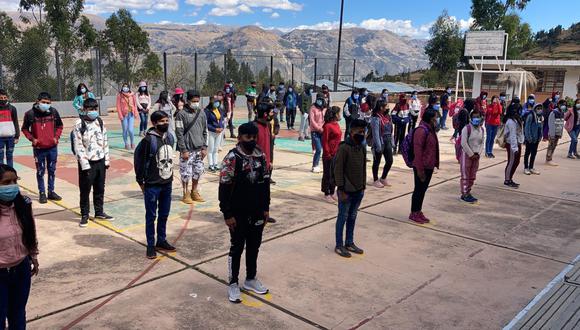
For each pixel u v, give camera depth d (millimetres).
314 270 5449
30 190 8578
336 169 5703
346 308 4590
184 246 6047
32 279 4988
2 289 3350
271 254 5887
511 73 32125
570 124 13719
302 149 14133
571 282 4871
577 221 7641
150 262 5523
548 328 3918
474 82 37375
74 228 6598
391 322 4348
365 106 12555
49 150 7664
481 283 5227
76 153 6539
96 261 5508
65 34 27625
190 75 28688
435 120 7160
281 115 19781
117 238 6273
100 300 4594
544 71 36031
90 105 6500
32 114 7469
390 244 6383
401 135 13375
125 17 31125
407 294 4918
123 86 12820
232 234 4609
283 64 34625
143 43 31656
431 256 5996
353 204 5883
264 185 4645
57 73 20641
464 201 8672
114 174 10016
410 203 8461
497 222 7492
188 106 7801
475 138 8406
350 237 6000
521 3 52344
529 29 54656
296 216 7449
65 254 5684
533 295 4953
